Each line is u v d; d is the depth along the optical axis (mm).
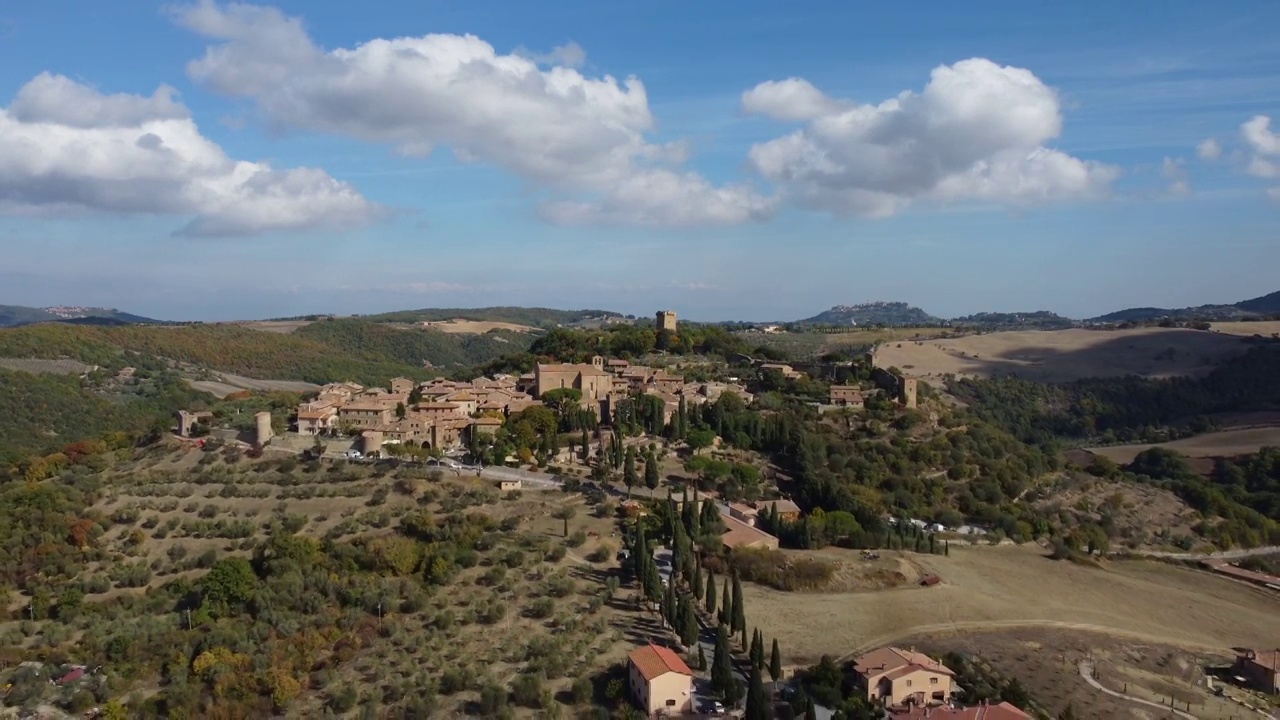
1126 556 198750
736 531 165750
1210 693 126562
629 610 132500
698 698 110500
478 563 143125
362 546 146000
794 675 119875
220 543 153625
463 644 120250
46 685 114438
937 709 108938
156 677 117438
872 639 134250
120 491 172625
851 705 109688
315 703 108875
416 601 130500
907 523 187125
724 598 130125
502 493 173375
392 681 111375
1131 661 135625
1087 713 116750
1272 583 184000
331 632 123125
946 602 151250
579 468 199750
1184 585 182000
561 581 137375
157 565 148375
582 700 107438
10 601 138000
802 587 150875
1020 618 148375
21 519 157625
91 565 148750
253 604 131625
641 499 180250
